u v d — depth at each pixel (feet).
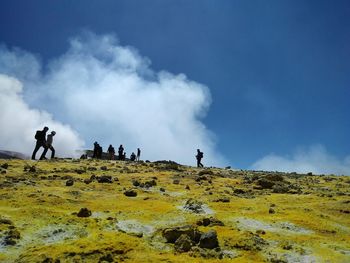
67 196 77.41
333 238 61.93
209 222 63.72
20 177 95.20
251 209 76.28
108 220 62.23
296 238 59.82
